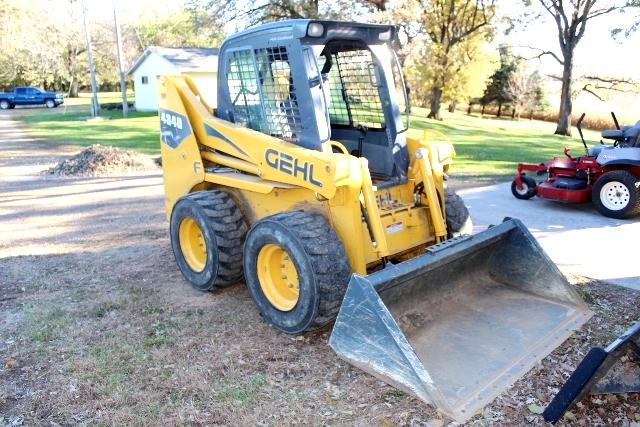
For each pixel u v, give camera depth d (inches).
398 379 146.9
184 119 225.8
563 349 172.1
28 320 198.5
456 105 1988.2
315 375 161.5
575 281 230.5
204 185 229.0
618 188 332.2
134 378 160.4
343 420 141.0
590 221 330.0
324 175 170.7
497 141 890.1
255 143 195.3
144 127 964.6
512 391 151.2
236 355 172.7
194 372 163.0
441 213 201.5
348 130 217.5
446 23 1312.7
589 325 187.5
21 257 274.2
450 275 189.5
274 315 185.3
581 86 1286.9
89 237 310.2
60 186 471.2
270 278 189.2
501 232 191.5
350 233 175.9
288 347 177.2
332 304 168.7
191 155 225.8
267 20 1111.6
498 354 163.5
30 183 487.8
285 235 173.6
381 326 146.0
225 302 212.8
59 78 2124.8
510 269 200.4
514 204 376.8
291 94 188.5
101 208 384.5
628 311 199.5
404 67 1309.1
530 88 1679.4
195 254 227.8
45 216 365.7
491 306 189.9
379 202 194.2
